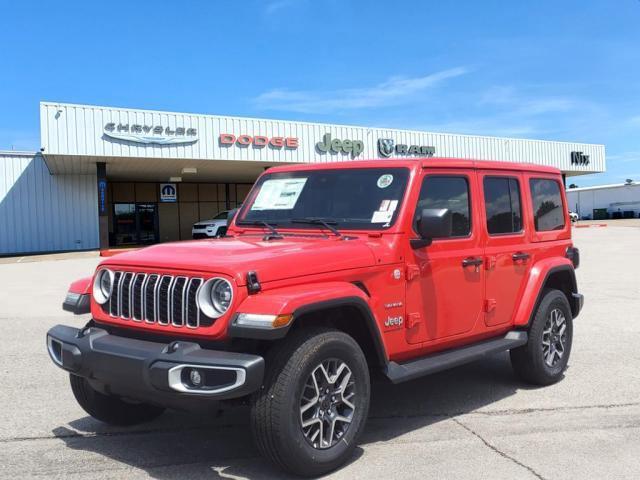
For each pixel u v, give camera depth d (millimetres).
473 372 6473
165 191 36594
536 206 6031
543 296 5934
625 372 6395
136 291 4020
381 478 3822
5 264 20953
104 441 4543
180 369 3529
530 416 5039
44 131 22531
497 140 35156
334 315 4141
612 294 11578
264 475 3896
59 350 4227
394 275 4430
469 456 4176
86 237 28625
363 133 29875
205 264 3752
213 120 25828
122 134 23797
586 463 4047
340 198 4922
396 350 4473
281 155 27609
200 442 4516
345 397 4004
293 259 3896
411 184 4652
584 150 40125
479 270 5184
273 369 3639
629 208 72812
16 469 4016
